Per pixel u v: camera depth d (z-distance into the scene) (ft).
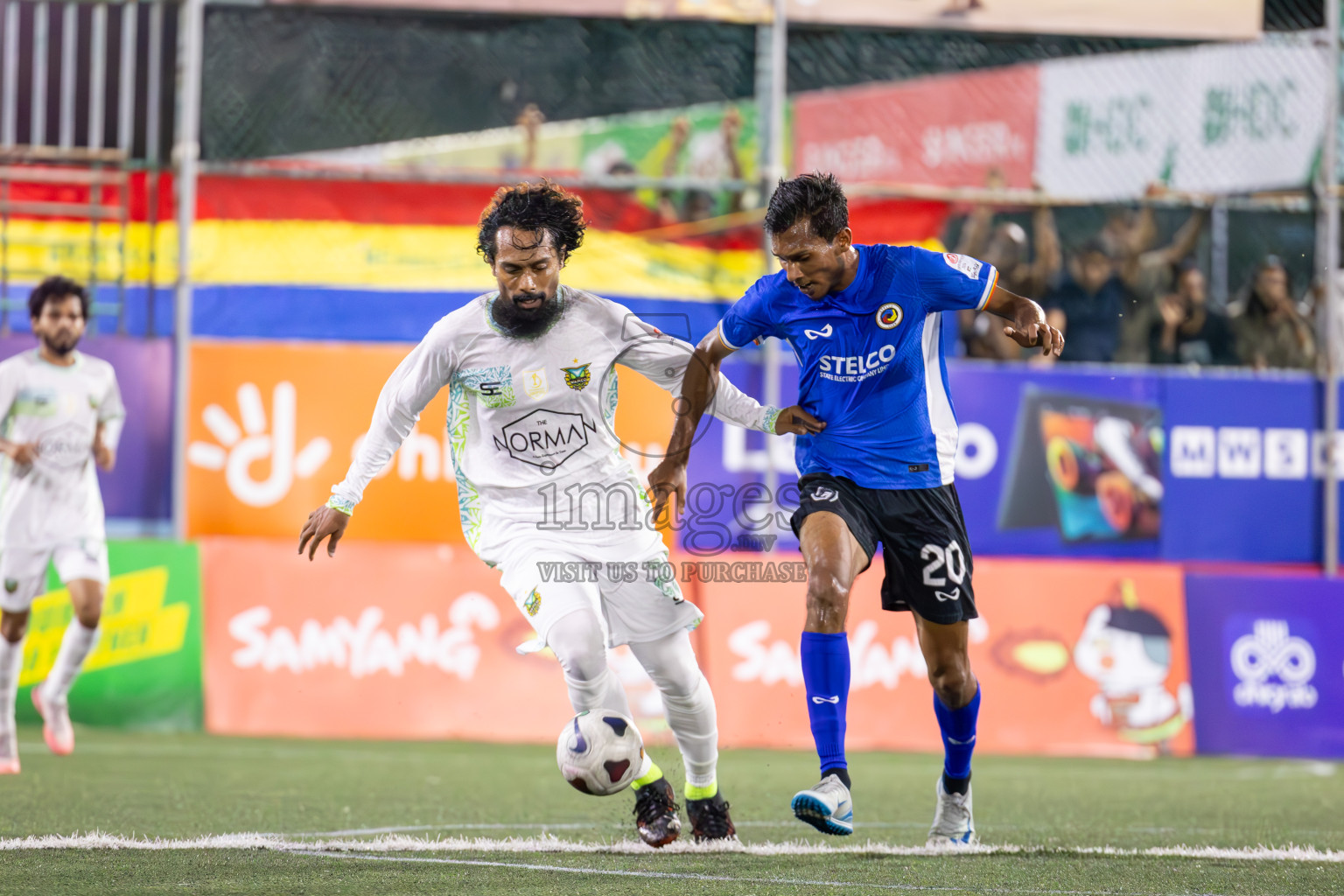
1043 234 114.73
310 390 102.06
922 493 49.08
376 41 120.47
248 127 117.19
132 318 102.63
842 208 47.14
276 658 98.68
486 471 46.98
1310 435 109.70
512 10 102.58
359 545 101.55
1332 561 108.47
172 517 100.68
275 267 104.06
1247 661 104.99
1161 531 108.06
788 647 102.53
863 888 40.29
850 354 48.67
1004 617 103.50
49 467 77.82
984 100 137.90
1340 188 109.50
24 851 45.24
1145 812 66.39
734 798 69.67
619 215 108.06
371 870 42.47
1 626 75.46
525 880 40.78
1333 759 103.40
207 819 55.52
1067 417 107.65
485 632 101.30
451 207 106.11
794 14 104.68
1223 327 115.34
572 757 44.06
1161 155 124.36
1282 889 42.01
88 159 101.71
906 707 101.86
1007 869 44.86
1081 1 107.04
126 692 96.43
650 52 125.59
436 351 45.96
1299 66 116.98
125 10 102.22
